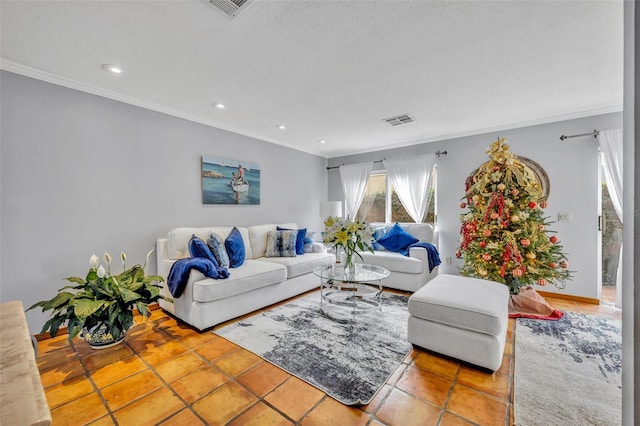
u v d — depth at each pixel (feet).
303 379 5.90
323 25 5.76
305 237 13.71
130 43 6.36
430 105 10.12
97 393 5.49
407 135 14.07
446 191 14.17
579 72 7.74
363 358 6.70
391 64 7.30
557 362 6.48
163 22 5.65
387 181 16.40
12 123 7.32
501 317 6.14
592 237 10.79
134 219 9.66
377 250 14.26
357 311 9.74
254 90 8.87
